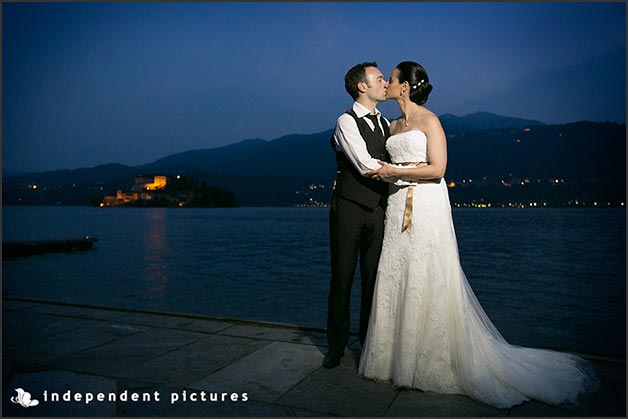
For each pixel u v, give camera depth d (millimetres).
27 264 23141
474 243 38688
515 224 78562
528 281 17781
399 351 2809
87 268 21438
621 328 10000
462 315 2758
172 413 2482
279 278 18266
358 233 3100
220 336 3955
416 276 2803
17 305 5242
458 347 2744
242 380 2953
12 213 149875
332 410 2506
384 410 2506
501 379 2742
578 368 3029
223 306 12523
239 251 30938
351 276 3162
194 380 2961
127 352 3539
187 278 18156
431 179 2859
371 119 3057
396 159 2969
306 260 25297
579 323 10523
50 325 4352
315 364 3252
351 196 3053
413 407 2545
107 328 4234
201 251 30797
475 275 19484
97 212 165250
